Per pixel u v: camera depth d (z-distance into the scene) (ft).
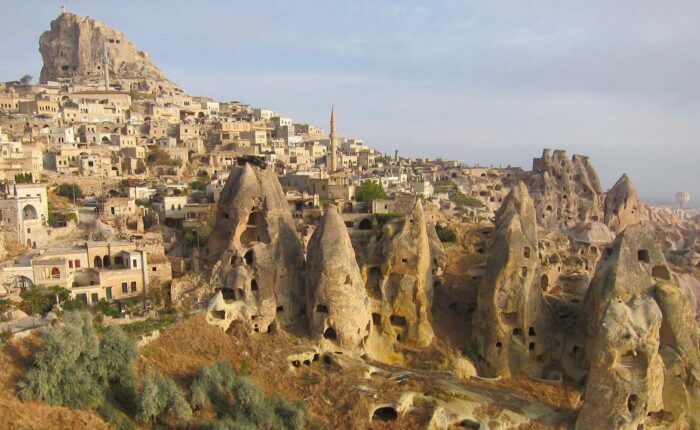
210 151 510.99
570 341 242.78
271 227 245.65
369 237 308.81
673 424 201.87
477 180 591.78
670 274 231.50
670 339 213.66
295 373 204.54
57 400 150.20
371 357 234.99
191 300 228.22
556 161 595.88
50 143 450.30
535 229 269.03
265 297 233.55
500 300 241.96
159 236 281.54
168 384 168.04
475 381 220.84
